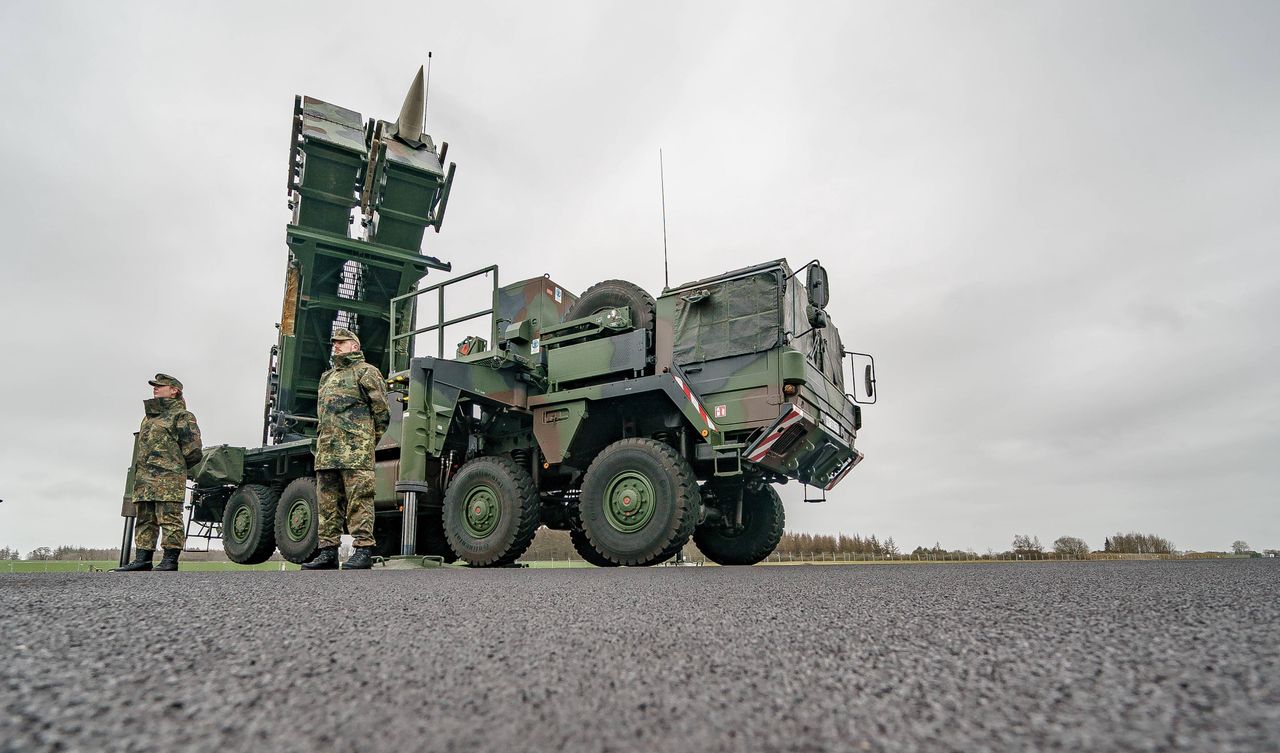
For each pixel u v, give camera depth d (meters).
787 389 5.48
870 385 7.27
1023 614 1.62
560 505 7.07
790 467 5.97
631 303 6.58
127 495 8.20
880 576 3.49
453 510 6.41
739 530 7.09
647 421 6.36
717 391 5.80
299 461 8.74
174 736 0.71
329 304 8.58
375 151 8.30
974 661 1.07
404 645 1.27
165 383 5.91
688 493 5.47
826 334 6.73
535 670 1.06
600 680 0.99
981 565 5.25
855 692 0.90
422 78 8.68
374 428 5.49
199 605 1.92
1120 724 0.72
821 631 1.42
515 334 7.02
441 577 3.75
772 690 0.92
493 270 6.64
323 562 5.30
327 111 8.66
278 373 9.02
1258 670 0.94
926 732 0.72
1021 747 0.66
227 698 0.87
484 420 6.94
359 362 5.50
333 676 1.01
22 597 2.16
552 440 6.43
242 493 8.89
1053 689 0.88
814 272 5.74
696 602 2.04
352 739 0.72
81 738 0.70
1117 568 4.18
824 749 0.68
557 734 0.74
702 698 0.88
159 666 1.06
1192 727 0.70
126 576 3.87
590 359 6.48
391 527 8.12
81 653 1.15
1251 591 2.15
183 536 5.85
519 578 3.57
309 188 8.41
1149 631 1.31
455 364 6.30
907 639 1.30
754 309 5.80
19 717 0.77
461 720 0.79
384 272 8.92
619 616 1.70
